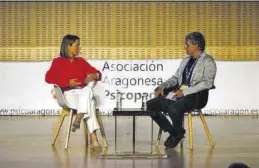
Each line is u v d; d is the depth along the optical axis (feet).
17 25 47.29
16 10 47.21
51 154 23.61
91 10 47.34
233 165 12.54
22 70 44.91
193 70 25.58
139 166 20.63
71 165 20.83
